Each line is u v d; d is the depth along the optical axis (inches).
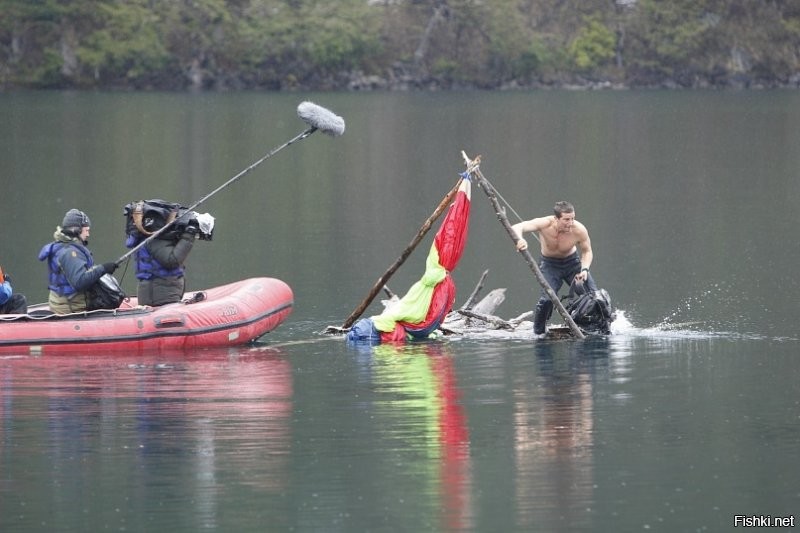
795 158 5059.1
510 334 1924.2
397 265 1942.7
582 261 1918.1
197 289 2338.8
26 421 1432.1
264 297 1914.4
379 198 3821.4
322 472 1259.2
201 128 6850.4
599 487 1219.9
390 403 1513.3
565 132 6628.9
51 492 1210.0
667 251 2748.5
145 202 1879.9
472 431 1393.9
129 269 2554.1
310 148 5689.0
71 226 1833.2
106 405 1501.0
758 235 2979.8
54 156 5088.6
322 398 1535.4
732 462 1290.6
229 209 3553.2
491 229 3068.4
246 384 1606.8
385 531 1116.5
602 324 1919.3
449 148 5639.8
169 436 1375.5
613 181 4220.0
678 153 5315.0
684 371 1672.0
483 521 1139.3
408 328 1895.9
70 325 1771.7
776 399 1525.6
